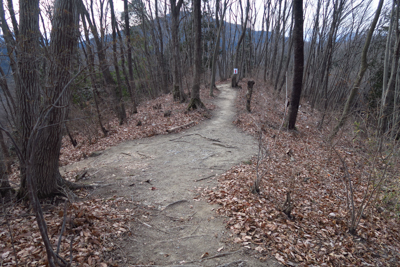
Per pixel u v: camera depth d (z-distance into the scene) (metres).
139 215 4.89
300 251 3.90
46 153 4.72
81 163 9.16
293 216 4.99
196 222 4.62
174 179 6.85
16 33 5.53
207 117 14.21
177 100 18.53
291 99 12.12
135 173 7.34
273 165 8.00
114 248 3.72
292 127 12.41
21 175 4.69
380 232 4.85
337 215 5.35
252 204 5.09
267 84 29.00
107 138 12.27
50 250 2.16
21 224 3.94
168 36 25.25
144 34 23.98
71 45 4.55
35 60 4.21
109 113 15.34
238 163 8.00
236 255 3.68
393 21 13.68
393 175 5.52
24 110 4.45
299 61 11.46
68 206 4.55
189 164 8.01
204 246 3.92
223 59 37.53
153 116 14.90
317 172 7.92
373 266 3.85
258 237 4.07
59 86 4.42
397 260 4.05
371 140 5.78
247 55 37.62
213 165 7.83
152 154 9.17
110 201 5.40
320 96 22.14
